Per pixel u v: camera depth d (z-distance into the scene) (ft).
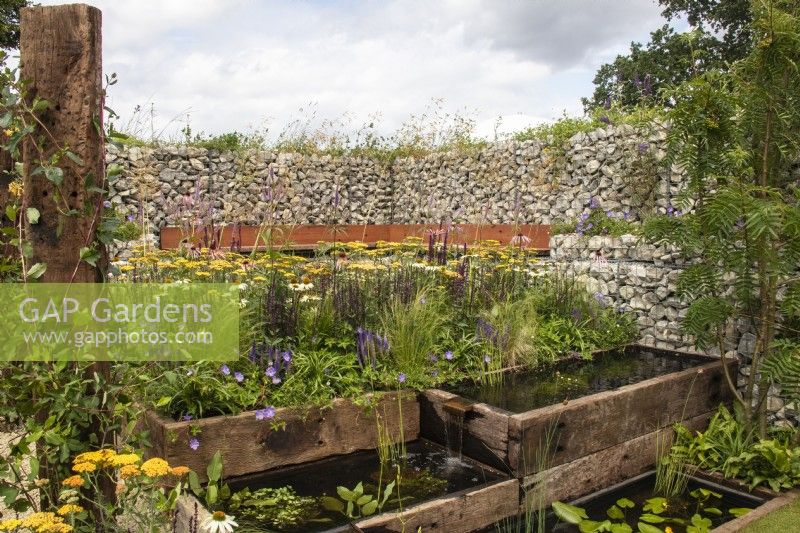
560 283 16.67
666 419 11.98
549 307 15.84
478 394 11.68
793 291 11.14
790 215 10.09
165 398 8.50
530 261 18.90
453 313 14.20
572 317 15.58
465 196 34.45
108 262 7.34
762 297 11.57
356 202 38.93
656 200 23.15
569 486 10.27
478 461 10.27
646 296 16.14
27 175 6.93
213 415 9.59
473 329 13.87
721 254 11.38
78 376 7.04
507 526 9.05
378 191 39.68
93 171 7.00
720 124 11.25
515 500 9.38
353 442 10.68
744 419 11.94
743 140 11.52
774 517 9.10
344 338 12.04
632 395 11.25
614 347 15.29
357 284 12.89
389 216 40.09
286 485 9.39
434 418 11.21
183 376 9.27
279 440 9.88
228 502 8.75
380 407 10.91
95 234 7.11
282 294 11.94
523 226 26.73
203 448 9.14
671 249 15.81
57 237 6.97
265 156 36.06
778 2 10.79
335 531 7.64
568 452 10.20
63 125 6.87
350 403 10.62
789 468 10.64
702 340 12.62
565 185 28.02
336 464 10.27
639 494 10.73
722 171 11.50
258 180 35.63
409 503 8.80
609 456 10.91
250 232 29.32
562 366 13.89
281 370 10.81
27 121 6.86
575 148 27.40
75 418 6.88
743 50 52.16
